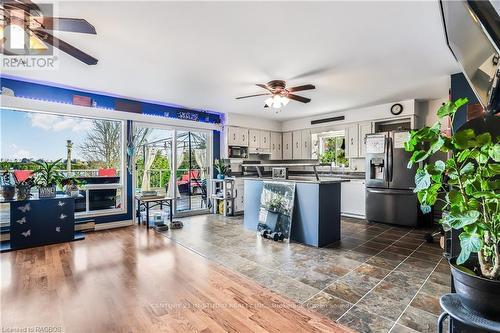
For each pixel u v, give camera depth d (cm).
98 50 276
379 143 493
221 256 316
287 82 380
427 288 234
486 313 110
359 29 234
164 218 511
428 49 273
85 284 241
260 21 221
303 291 230
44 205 358
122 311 198
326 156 633
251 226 450
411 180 459
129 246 353
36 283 242
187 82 385
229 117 608
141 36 246
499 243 119
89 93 439
